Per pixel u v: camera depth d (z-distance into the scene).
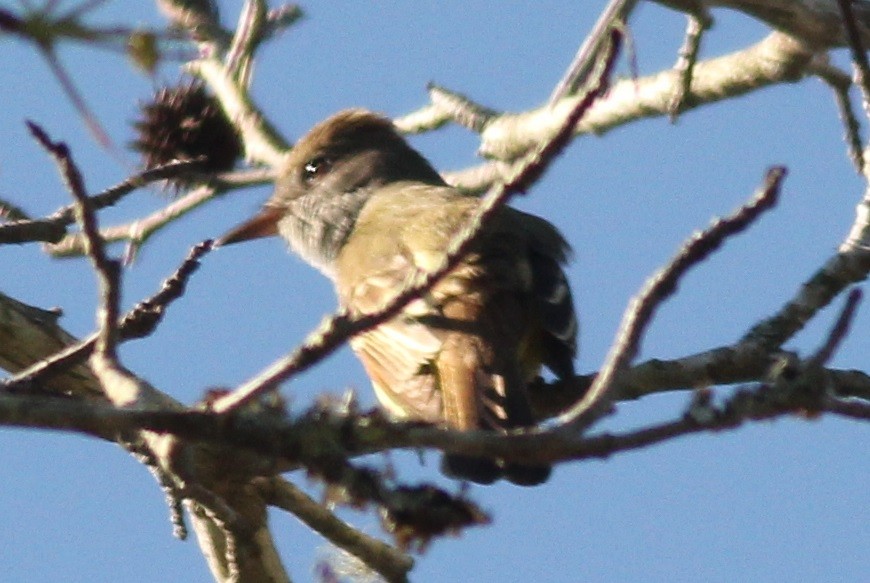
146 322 9.00
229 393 7.45
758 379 9.69
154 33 6.00
